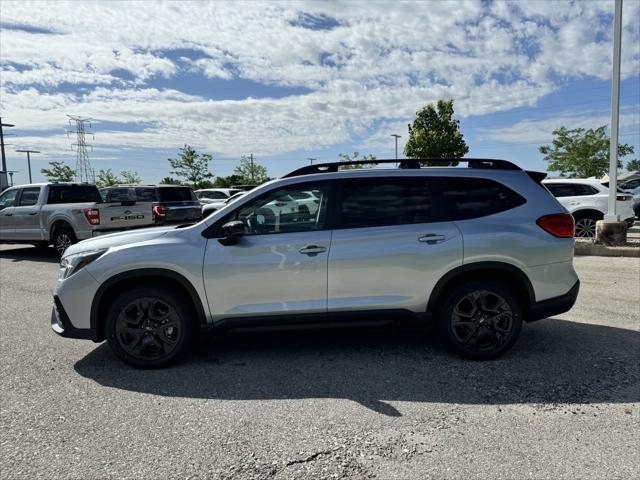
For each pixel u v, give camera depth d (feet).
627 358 14.30
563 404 11.41
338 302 14.16
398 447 9.63
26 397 12.20
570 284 14.66
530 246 14.25
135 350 14.06
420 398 11.85
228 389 12.58
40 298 23.91
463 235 14.20
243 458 9.32
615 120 35.53
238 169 172.96
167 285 14.24
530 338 16.31
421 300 14.26
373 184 14.71
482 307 14.30
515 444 9.67
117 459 9.31
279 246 14.05
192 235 14.26
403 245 14.14
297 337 16.90
